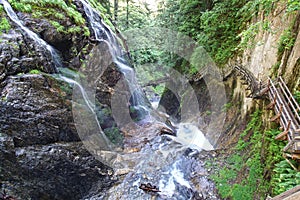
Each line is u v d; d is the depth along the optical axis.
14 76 4.96
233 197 4.83
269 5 6.21
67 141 5.53
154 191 5.52
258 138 5.52
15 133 4.70
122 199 5.29
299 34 5.01
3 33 5.26
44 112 5.17
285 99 4.80
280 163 3.99
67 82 6.12
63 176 5.18
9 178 4.49
